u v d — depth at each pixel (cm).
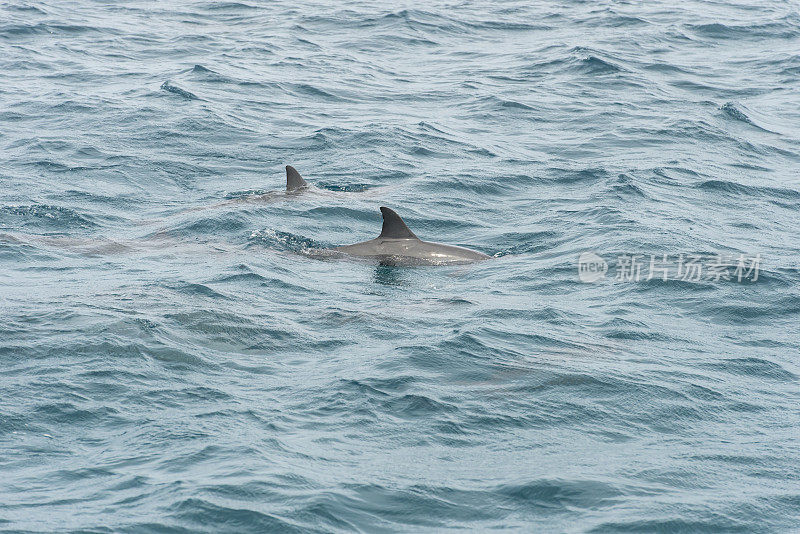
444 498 3105
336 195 7919
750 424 3812
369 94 12144
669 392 4081
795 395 4147
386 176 8600
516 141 10006
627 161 9125
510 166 8956
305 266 6131
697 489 3228
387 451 3441
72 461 3297
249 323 4834
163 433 3525
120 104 11069
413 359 4325
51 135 9725
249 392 3950
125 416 3678
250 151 9456
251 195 7831
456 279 5912
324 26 16762
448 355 4394
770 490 3238
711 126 10631
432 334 4706
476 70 13675
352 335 4725
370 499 3073
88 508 2950
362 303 5322
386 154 9312
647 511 3052
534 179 8531
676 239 6606
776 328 5034
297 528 2861
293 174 8019
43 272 5844
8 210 7312
